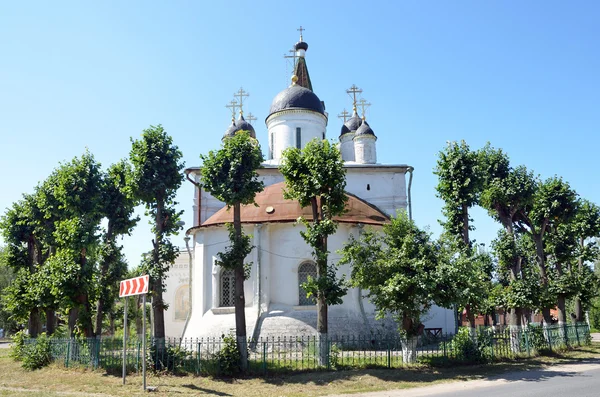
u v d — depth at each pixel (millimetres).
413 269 17656
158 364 17484
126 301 16047
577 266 32406
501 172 25938
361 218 25438
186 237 27266
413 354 18156
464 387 14367
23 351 22297
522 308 22609
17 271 27406
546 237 29906
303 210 24984
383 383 15297
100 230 22688
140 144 19391
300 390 14586
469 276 17703
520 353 20750
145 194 19078
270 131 35719
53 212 24484
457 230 21719
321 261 18344
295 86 35625
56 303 21188
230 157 18875
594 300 48062
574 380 14961
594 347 25016
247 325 23031
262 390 14617
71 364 19188
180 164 19969
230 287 24594
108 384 15641
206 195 31672
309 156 19094
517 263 25141
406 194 31719
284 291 23953
